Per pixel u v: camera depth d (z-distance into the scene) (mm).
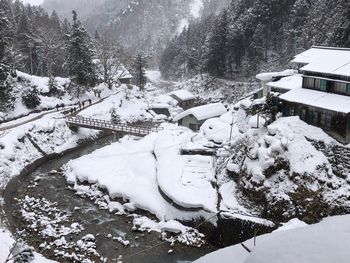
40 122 57906
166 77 130625
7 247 27859
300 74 50688
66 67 80312
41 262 27578
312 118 36719
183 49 128750
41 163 52281
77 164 48906
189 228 34312
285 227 26750
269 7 94312
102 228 35219
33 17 106562
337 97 36531
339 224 6770
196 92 96125
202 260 9266
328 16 76438
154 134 56125
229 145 43781
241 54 96188
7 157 47281
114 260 30469
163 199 37938
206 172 40031
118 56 91375
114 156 51156
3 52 64250
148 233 34188
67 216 37406
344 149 33875
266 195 33250
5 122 57938
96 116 69875
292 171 32875
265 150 35000
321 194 31641
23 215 37094
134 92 88688
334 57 40719
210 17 128125
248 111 47656
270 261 6117
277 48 94875
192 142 47656
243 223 31969
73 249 31562
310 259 5820
